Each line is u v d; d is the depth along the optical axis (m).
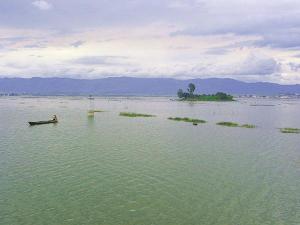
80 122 107.44
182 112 158.00
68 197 36.06
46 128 90.69
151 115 135.75
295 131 91.25
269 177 45.09
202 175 45.28
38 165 48.28
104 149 61.09
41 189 38.22
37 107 187.00
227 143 70.69
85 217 31.39
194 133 85.00
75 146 63.53
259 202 36.03
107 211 32.78
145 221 30.88
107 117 126.12
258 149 64.56
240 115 145.50
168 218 31.59
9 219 30.67
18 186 39.03
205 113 152.75
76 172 45.16
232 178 44.28
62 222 30.31
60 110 162.88
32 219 30.77
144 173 45.47
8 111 152.75
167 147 64.56
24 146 62.81
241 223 30.95
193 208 34.00
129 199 35.88
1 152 56.88
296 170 48.88
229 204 35.31
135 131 87.06
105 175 44.09
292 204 35.62
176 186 40.41
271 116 143.12
